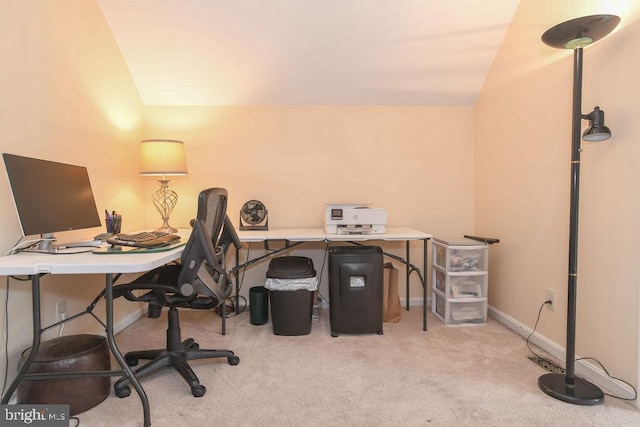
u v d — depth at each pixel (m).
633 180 1.68
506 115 2.71
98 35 2.43
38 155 1.90
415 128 3.23
